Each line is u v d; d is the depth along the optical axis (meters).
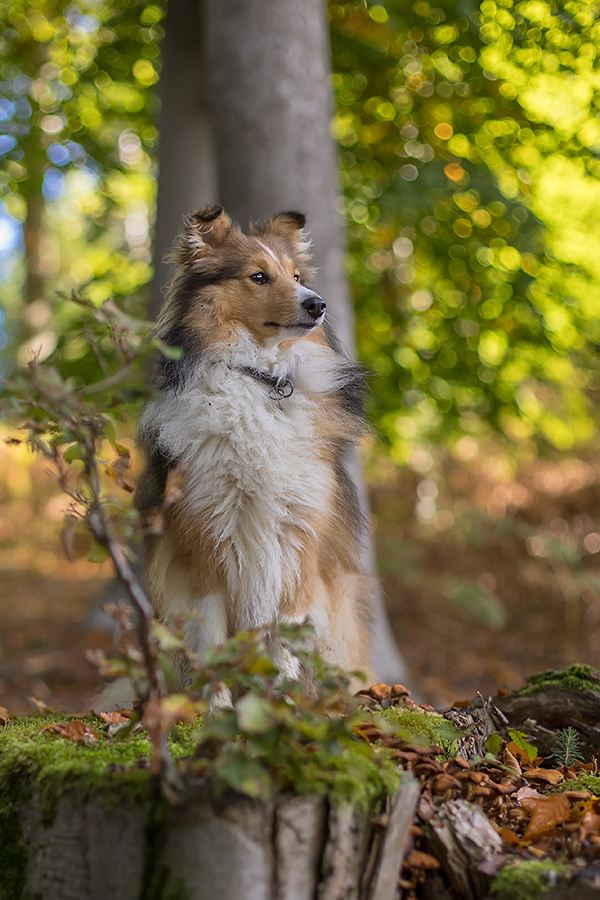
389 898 2.42
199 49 9.34
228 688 3.89
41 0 11.82
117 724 3.47
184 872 2.35
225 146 7.27
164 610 4.21
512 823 2.86
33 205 16.62
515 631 11.73
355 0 9.35
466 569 12.82
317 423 4.32
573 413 13.54
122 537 2.27
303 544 4.16
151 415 4.23
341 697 2.47
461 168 9.88
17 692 8.45
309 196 7.23
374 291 11.39
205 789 2.37
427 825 2.59
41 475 19.95
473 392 11.73
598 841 2.59
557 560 11.98
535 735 3.90
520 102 10.36
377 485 15.17
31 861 2.66
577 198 11.68
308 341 4.55
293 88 7.19
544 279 10.93
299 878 2.37
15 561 17.34
